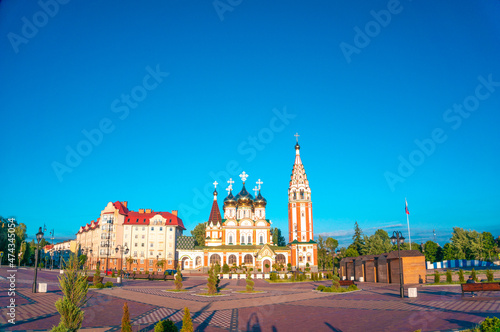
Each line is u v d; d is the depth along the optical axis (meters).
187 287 60.62
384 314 30.02
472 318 27.00
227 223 135.75
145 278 80.00
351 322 27.00
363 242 161.75
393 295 43.28
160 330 19.92
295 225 132.00
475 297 38.59
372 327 25.06
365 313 30.80
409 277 60.19
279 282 73.44
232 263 127.75
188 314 19.84
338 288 49.56
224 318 29.50
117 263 124.06
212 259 128.75
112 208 128.12
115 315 30.95
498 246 132.38
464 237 117.88
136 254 126.62
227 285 63.69
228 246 131.38
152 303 38.72
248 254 128.50
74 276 21.19
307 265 126.94
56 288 50.75
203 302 39.50
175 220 131.75
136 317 30.08
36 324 26.06
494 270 68.88
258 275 84.56
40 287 45.19
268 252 124.81
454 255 124.25
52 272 101.69
